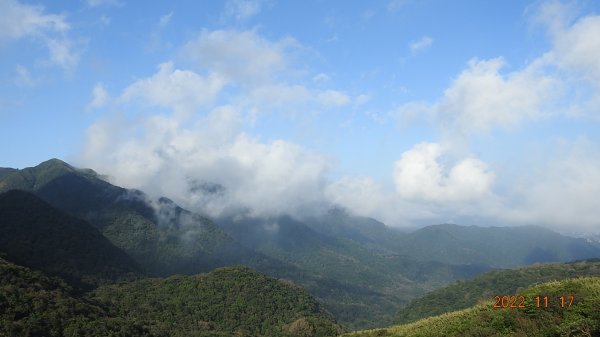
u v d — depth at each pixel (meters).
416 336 83.31
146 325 149.00
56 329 112.00
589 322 55.72
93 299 161.88
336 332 170.38
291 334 166.00
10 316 108.88
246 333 162.62
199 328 164.75
